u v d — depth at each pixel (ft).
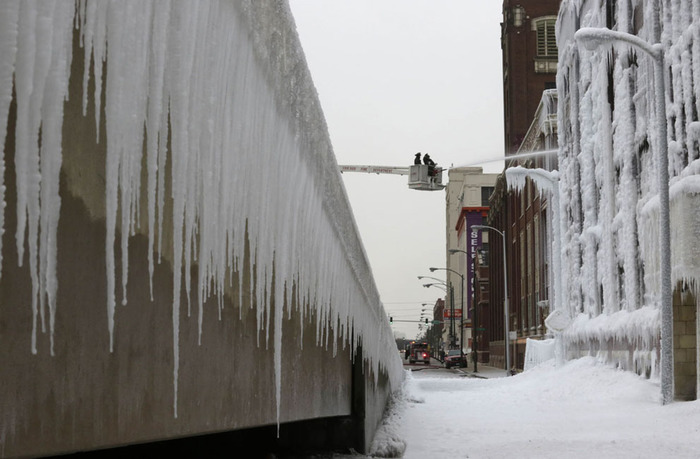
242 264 12.76
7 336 7.87
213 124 10.61
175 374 10.20
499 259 261.65
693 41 68.85
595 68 101.91
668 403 60.95
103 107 9.07
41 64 6.86
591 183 105.29
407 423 47.47
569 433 43.21
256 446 31.68
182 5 9.43
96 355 9.73
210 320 14.49
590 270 103.71
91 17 7.66
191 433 13.56
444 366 290.97
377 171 165.07
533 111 242.99
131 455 22.98
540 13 246.47
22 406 8.21
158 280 11.52
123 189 8.48
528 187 185.37
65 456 17.16
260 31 12.42
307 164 17.04
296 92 15.28
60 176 8.47
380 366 42.88
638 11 86.12
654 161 78.89
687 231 64.75
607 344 91.97
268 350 19.07
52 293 7.47
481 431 43.86
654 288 77.46
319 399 25.86
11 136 7.07
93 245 9.42
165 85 9.33
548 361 117.70
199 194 10.55
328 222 20.36
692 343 66.95
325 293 20.92
